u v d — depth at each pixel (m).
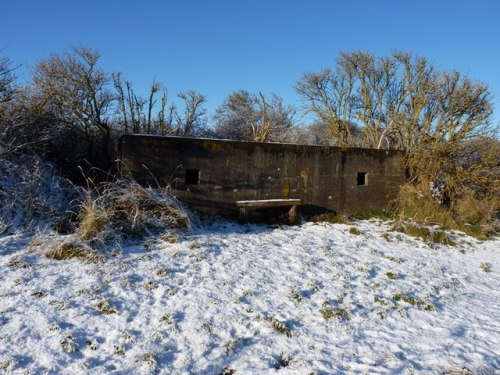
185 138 9.29
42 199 7.73
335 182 11.57
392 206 12.70
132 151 8.73
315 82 25.64
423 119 14.30
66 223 7.38
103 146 13.21
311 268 7.11
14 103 10.52
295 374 4.07
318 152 11.23
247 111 32.44
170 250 7.07
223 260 6.98
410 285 6.91
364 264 7.63
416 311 5.95
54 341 4.29
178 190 9.23
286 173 10.73
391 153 12.73
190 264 6.60
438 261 8.56
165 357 4.28
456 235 10.86
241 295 5.77
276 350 4.57
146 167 8.84
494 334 5.25
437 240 10.12
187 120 26.58
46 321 4.60
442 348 4.79
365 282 6.81
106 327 4.68
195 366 4.17
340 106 25.69
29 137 9.91
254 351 4.51
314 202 11.23
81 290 5.34
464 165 13.76
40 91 15.51
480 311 6.12
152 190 8.27
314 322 5.28
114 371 3.95
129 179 8.69
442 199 13.14
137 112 21.86
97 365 4.03
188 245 7.38
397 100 21.20
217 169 9.73
